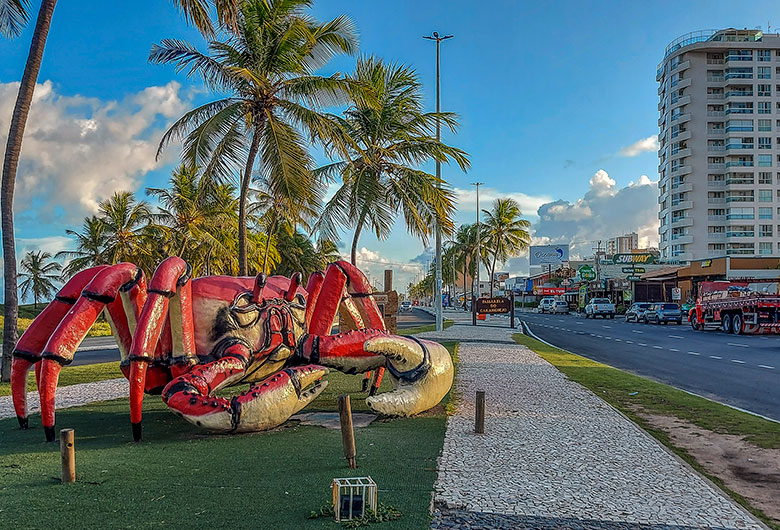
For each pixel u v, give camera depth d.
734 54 81.81
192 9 13.13
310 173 15.82
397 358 8.05
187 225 35.81
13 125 13.30
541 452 6.89
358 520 4.48
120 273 6.65
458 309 87.88
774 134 81.50
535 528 4.57
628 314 45.94
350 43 16.27
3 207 13.48
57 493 5.05
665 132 88.38
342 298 8.62
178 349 6.75
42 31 13.26
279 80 15.70
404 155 21.27
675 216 85.75
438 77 32.72
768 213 81.50
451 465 6.19
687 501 5.30
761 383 13.30
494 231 62.59
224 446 6.72
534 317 57.81
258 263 41.72
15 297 13.75
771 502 5.74
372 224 22.56
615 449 7.10
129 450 6.54
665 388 12.27
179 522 4.42
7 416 9.16
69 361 6.64
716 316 30.64
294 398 6.81
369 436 7.39
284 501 4.88
